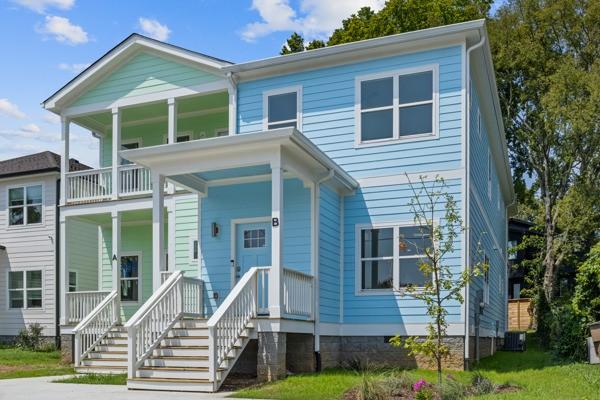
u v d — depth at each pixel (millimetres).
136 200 16844
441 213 13383
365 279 13984
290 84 15250
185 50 16625
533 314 30469
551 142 30109
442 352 9078
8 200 22453
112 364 14211
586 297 14609
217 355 10320
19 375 13305
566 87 26516
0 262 22234
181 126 19797
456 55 13672
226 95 17297
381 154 14133
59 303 20984
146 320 11312
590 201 27453
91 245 22422
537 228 32281
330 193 13867
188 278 13656
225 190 14688
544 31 30719
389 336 13531
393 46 14102
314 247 12977
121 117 19578
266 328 11219
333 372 12328
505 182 25719
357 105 14492
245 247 14367
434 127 13688
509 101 32125
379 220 13961
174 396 9602
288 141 11344
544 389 9492
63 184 18000
